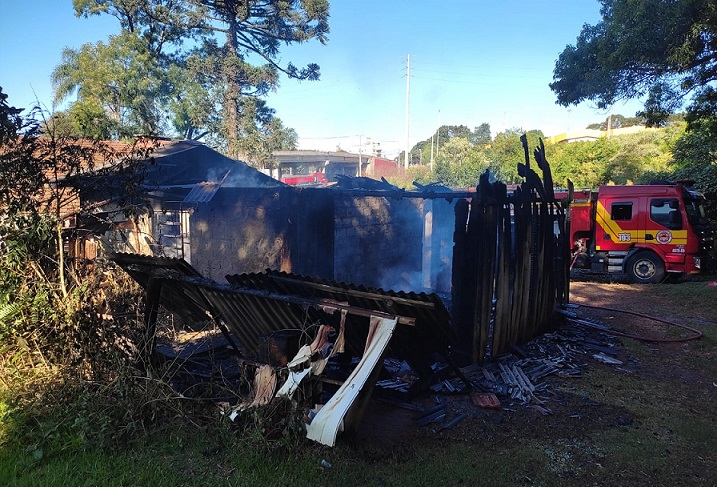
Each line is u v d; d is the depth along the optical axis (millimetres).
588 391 5508
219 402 4270
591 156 27797
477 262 5891
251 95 28266
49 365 4891
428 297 3816
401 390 5242
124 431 3842
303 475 3441
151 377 4191
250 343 4738
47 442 3775
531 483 3582
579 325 8305
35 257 5207
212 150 10609
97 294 5383
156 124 26531
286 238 8977
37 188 5395
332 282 4277
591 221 14375
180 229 7891
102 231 6387
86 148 5750
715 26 10031
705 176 17188
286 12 27219
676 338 7707
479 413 4832
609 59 11539
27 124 5301
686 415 4910
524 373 5922
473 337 5961
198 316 5180
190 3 26906
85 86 24125
